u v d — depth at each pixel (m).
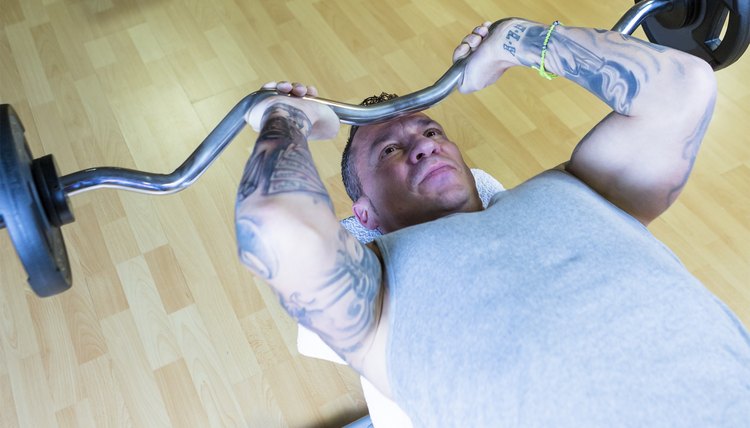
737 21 1.05
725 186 2.05
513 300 0.87
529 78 2.38
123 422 1.77
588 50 1.02
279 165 0.88
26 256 0.79
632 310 0.85
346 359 0.95
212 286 1.99
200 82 2.48
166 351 1.88
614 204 1.08
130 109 2.42
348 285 0.87
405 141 1.25
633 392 0.81
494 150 2.21
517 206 0.98
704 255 1.93
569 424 0.80
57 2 2.84
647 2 1.12
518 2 2.63
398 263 0.95
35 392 1.83
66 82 2.53
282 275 0.84
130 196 2.19
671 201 1.09
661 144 1.01
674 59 0.98
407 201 1.21
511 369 0.83
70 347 1.90
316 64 2.49
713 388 0.82
